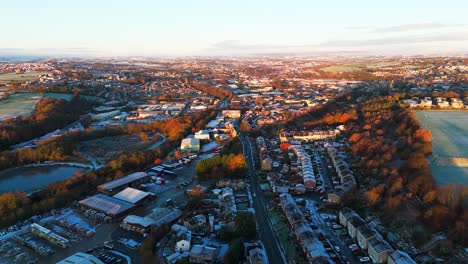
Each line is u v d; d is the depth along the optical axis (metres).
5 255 170.75
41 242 181.38
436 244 162.75
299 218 186.25
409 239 170.62
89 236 187.00
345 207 196.62
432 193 195.00
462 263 148.75
